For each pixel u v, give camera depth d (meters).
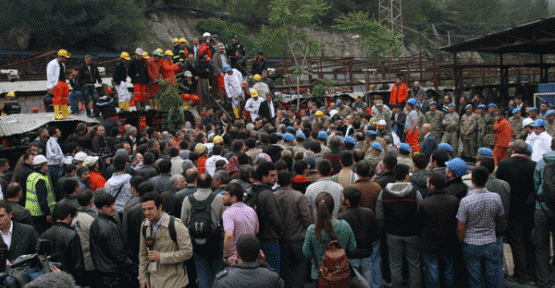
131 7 39.81
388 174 6.49
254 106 15.65
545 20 17.77
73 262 5.34
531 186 6.50
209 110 14.68
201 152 8.30
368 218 5.41
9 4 33.88
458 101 21.75
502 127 13.12
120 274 5.44
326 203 4.96
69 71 19.52
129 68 14.33
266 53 23.78
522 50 23.88
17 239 5.31
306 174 6.77
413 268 5.91
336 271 4.44
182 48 17.08
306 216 5.72
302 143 8.91
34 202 7.29
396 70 28.45
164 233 4.93
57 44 36.34
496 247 5.62
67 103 12.39
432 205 5.70
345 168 6.68
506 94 23.72
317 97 22.88
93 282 5.57
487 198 5.54
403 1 68.56
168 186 6.88
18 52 26.70
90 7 36.12
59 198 9.11
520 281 6.71
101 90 15.11
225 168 7.20
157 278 4.93
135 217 5.70
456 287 6.21
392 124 15.59
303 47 21.73
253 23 53.44
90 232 5.36
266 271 3.79
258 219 5.72
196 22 49.31
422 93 17.95
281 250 5.82
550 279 6.56
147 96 15.33
